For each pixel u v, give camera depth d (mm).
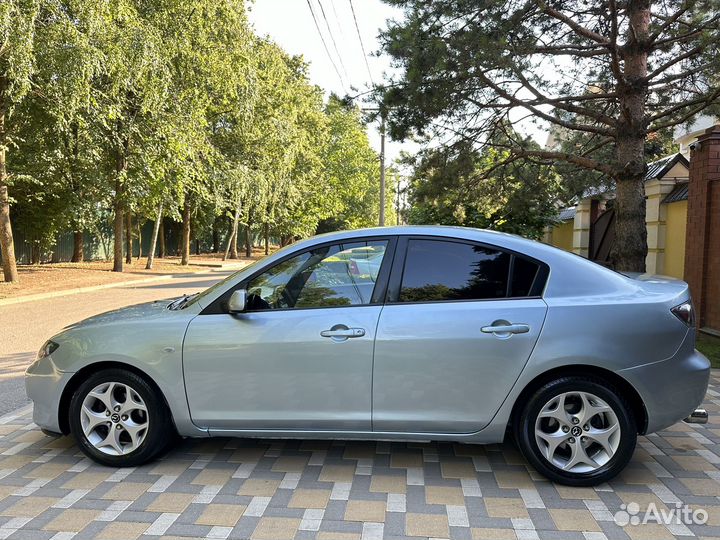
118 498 3250
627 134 7566
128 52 14883
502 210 12023
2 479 3527
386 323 3404
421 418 3395
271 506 3141
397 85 8086
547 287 3410
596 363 3252
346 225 46094
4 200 15906
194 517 3027
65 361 3695
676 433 4250
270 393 3496
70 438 4281
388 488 3355
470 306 3396
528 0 7371
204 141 21219
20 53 11797
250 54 21422
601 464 3312
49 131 16266
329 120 36781
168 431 3703
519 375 3303
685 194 9445
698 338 7609
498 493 3283
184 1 17688
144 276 20719
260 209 26734
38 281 17172
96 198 20312
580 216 14773
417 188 9477
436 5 7402
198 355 3535
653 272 10438
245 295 3502
